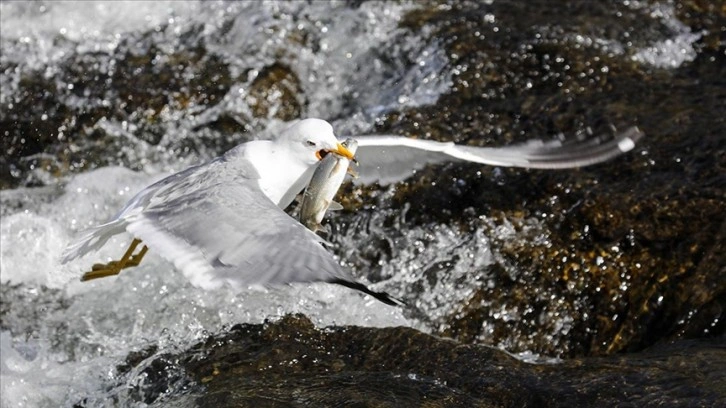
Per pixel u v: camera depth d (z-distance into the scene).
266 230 8.18
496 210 12.53
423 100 14.50
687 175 12.59
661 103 14.12
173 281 12.25
